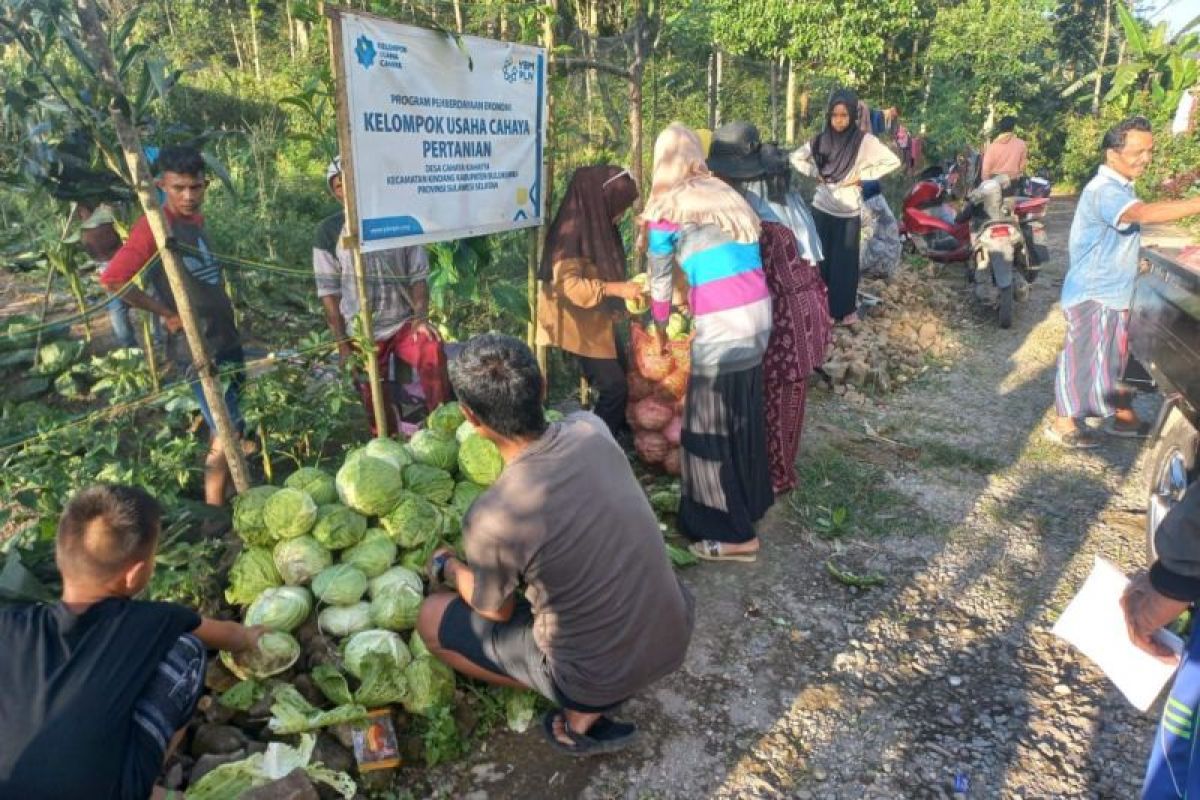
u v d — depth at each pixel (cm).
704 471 370
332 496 317
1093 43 3309
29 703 185
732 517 375
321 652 277
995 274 726
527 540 233
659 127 779
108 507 199
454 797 259
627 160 571
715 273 351
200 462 395
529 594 249
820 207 646
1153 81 1630
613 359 436
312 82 335
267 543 302
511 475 236
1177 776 204
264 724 261
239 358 383
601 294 411
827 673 315
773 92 947
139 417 419
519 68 383
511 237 580
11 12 351
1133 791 263
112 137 345
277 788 226
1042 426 538
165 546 296
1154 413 560
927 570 382
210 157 392
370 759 253
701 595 360
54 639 194
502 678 271
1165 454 351
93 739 185
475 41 351
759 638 333
